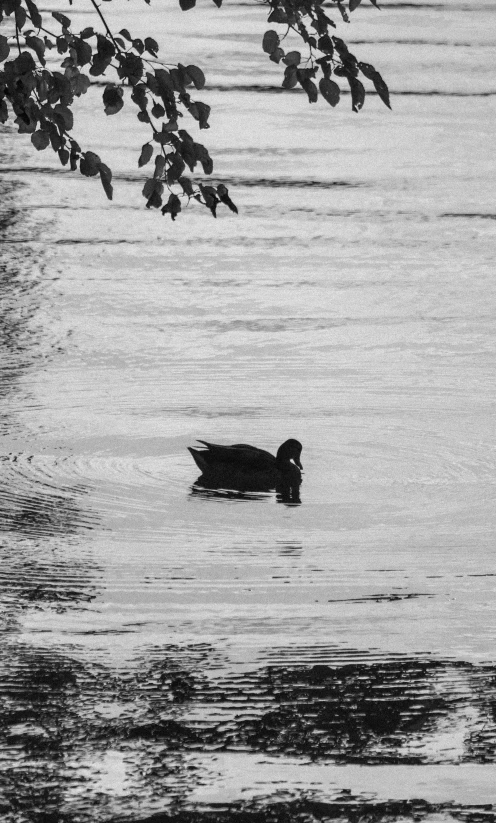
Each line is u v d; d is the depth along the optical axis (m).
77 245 34.28
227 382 24.62
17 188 39.97
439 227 36.72
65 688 13.30
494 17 75.00
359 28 69.56
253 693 13.23
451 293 31.11
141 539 17.50
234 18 71.12
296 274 32.47
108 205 38.28
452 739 12.36
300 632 14.72
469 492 19.39
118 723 12.59
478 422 22.56
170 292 30.75
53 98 11.83
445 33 69.19
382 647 14.34
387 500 19.08
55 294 30.23
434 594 15.83
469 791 11.45
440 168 43.41
